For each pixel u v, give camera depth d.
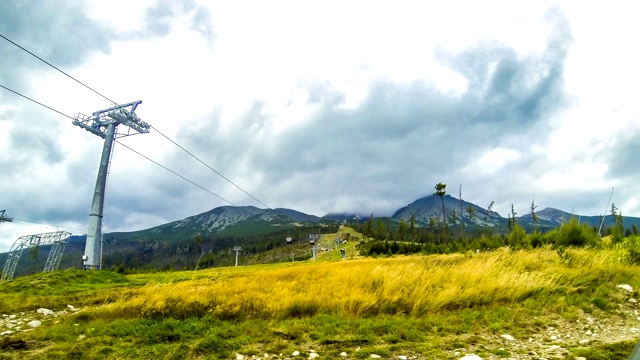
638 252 18.02
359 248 137.12
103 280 25.64
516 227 42.59
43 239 53.34
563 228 28.95
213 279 20.14
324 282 14.05
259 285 14.31
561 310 10.16
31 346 7.29
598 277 13.55
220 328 8.55
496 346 7.42
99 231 37.81
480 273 13.56
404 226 143.88
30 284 19.75
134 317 9.66
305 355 6.89
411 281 12.45
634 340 7.14
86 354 6.71
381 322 8.96
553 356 6.55
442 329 8.66
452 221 127.38
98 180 38.91
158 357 6.62
